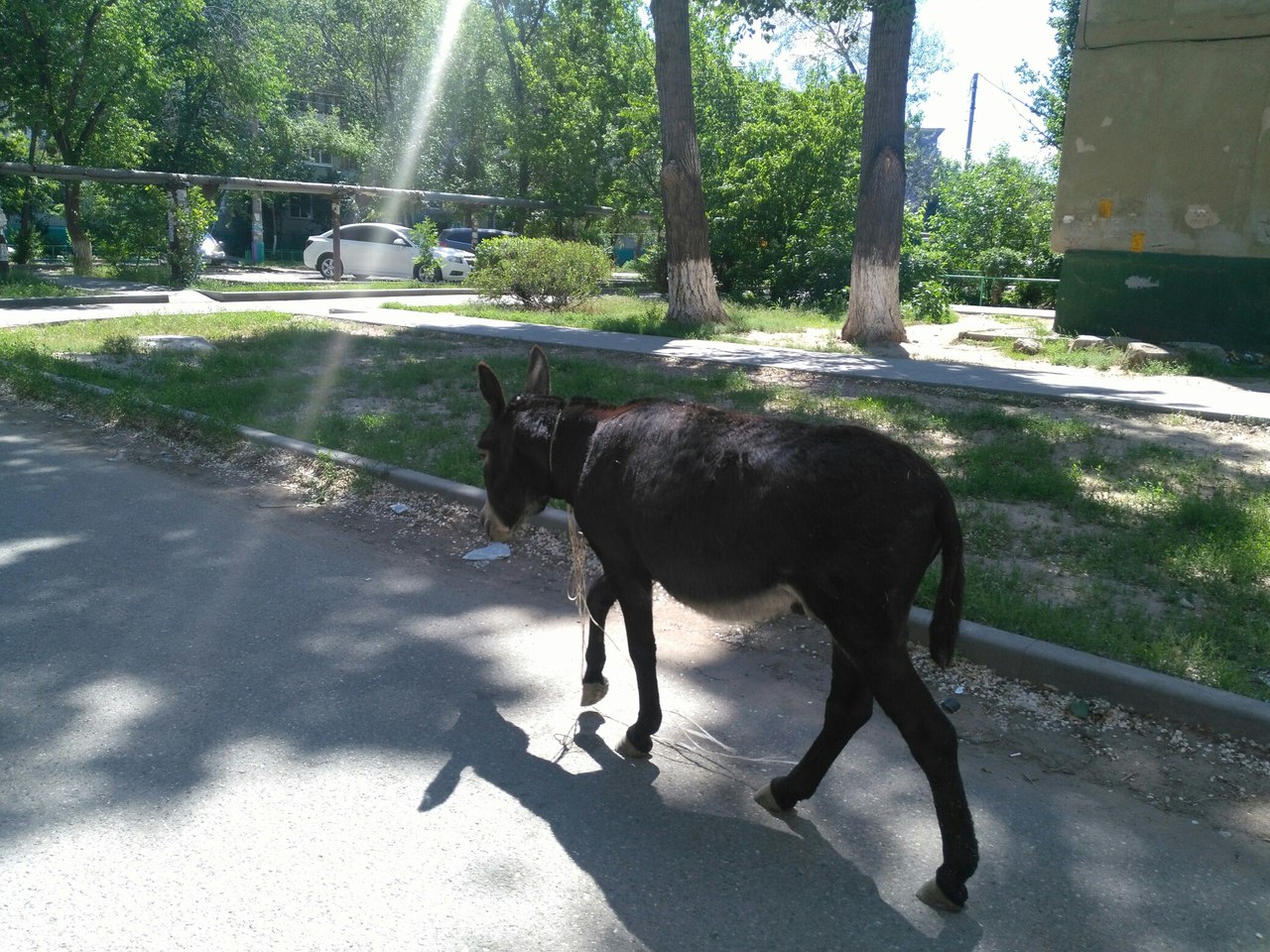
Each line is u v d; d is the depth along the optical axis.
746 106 26.12
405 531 6.68
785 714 4.25
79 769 3.70
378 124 42.59
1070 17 28.48
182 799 3.51
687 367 12.80
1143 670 4.23
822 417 9.23
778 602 3.12
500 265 20.91
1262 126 14.32
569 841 3.33
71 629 4.98
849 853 3.30
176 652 4.74
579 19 29.86
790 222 22.95
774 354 13.98
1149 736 4.04
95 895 2.98
